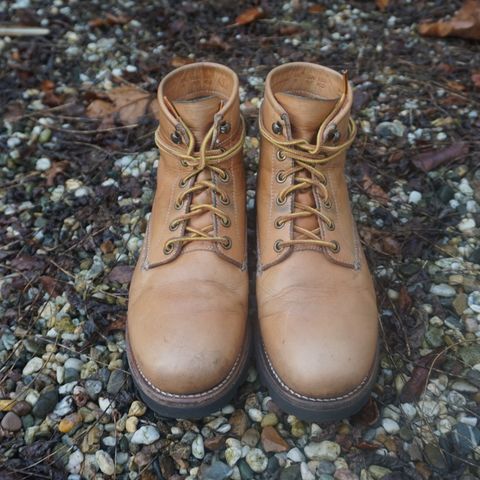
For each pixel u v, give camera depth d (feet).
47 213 3.10
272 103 2.28
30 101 3.69
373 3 4.29
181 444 2.35
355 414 2.38
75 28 4.17
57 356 2.59
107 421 2.42
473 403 2.42
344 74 2.20
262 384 2.46
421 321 2.62
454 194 3.12
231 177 2.43
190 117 2.26
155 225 2.48
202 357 2.18
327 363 2.15
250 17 4.14
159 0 4.37
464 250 2.90
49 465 2.31
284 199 2.36
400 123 3.45
